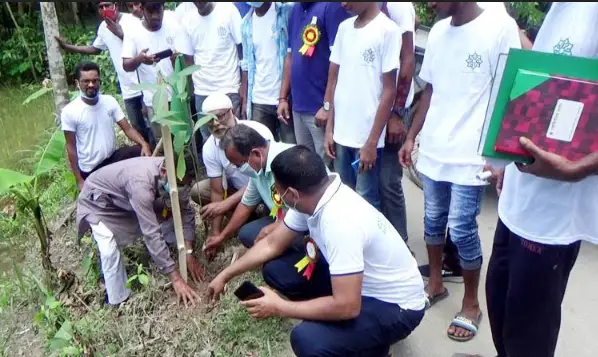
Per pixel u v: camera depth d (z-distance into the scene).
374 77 2.76
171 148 2.78
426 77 2.52
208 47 4.09
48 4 3.94
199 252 3.43
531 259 1.84
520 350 2.00
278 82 3.77
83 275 3.33
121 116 4.06
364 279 2.22
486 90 2.32
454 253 3.03
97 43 4.79
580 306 2.80
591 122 1.48
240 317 2.82
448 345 2.61
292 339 2.26
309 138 3.55
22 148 5.90
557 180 1.59
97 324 2.89
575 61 1.47
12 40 8.16
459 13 2.28
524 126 1.53
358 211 2.12
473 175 2.39
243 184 3.44
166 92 2.74
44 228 3.20
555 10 1.67
